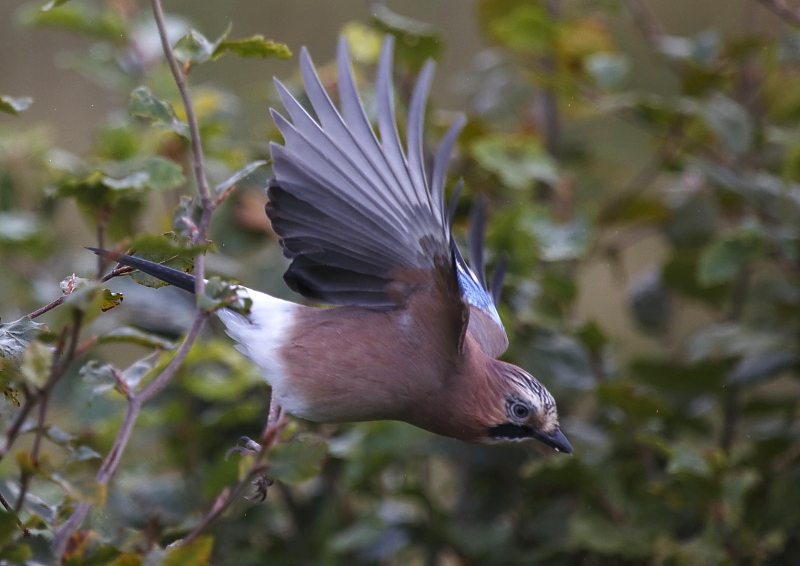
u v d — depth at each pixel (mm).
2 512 3998
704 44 9703
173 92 9250
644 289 10500
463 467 9336
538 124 10992
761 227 8656
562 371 8531
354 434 8320
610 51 10344
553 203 10547
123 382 4742
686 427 9445
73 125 14914
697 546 7789
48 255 9438
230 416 8406
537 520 8836
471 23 16984
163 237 4500
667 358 10297
